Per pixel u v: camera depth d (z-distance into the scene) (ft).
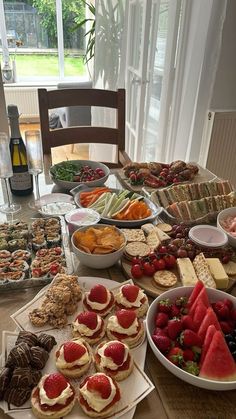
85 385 2.00
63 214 3.86
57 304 2.53
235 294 3.06
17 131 4.12
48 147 5.77
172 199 4.32
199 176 5.08
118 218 3.86
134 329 2.38
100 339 2.38
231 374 2.13
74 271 3.14
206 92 8.15
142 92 8.08
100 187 4.42
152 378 2.21
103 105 5.92
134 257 3.21
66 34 16.40
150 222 3.92
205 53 7.70
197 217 4.04
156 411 2.01
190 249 3.32
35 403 1.93
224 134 8.51
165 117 8.50
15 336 2.33
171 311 2.55
